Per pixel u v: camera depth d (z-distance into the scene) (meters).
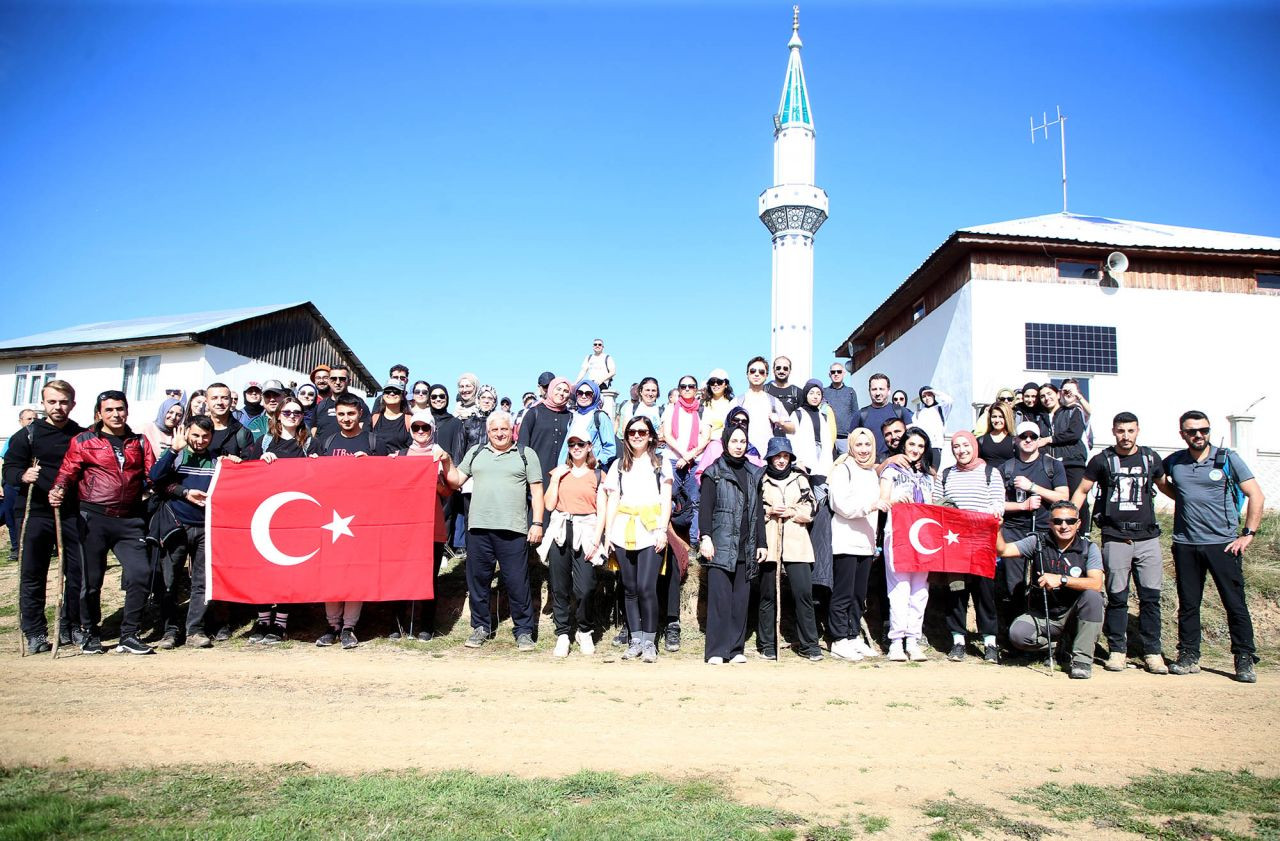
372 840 4.15
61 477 8.07
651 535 8.50
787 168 31.34
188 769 5.16
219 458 8.84
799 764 5.53
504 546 8.82
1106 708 7.08
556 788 4.92
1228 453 8.36
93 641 8.24
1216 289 20.25
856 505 8.77
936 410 13.18
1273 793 5.21
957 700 7.20
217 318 29.83
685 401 9.95
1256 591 10.61
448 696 6.90
